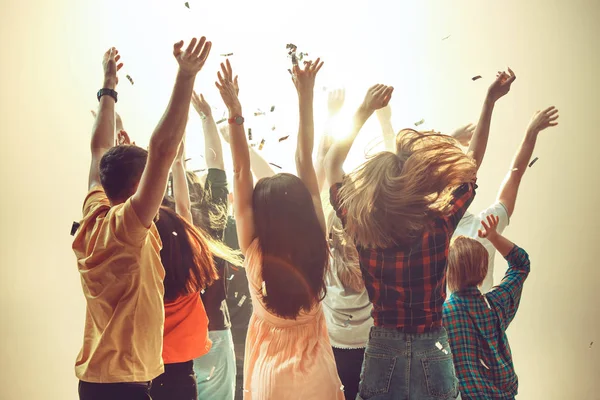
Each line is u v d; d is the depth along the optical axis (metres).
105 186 2.03
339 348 2.79
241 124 2.39
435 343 2.25
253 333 2.42
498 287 2.73
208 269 2.45
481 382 2.62
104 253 1.90
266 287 2.32
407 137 2.44
